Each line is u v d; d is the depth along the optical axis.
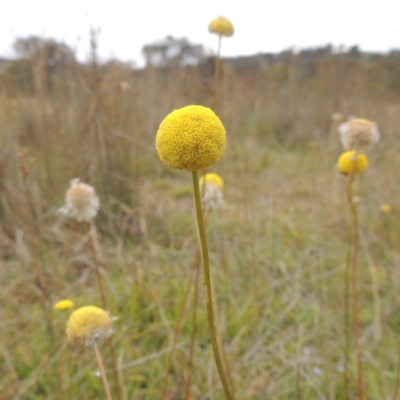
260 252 0.50
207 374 0.33
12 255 0.50
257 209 0.62
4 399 0.30
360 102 1.11
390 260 0.49
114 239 0.53
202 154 0.11
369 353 0.34
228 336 0.37
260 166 0.88
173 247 0.52
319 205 0.64
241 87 0.96
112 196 0.55
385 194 0.61
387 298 0.42
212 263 0.48
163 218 0.58
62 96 0.63
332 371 0.33
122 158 0.58
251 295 0.42
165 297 0.41
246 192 0.57
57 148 0.60
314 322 0.39
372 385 0.31
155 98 0.82
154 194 0.66
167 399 0.26
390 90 1.50
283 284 0.45
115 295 0.41
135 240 0.51
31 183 0.52
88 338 0.18
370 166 0.68
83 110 0.56
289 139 1.10
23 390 0.30
